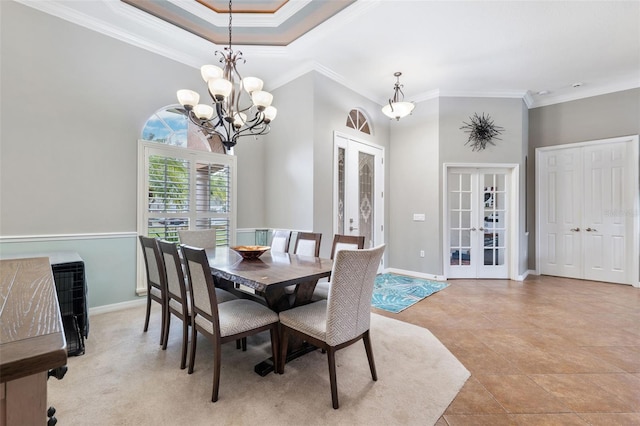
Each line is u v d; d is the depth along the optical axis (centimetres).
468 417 159
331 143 422
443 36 330
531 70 407
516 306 345
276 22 323
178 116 377
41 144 279
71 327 233
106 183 315
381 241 512
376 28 316
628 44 344
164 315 238
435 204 481
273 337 199
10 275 89
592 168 472
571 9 284
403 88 470
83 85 301
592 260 472
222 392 178
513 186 478
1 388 42
